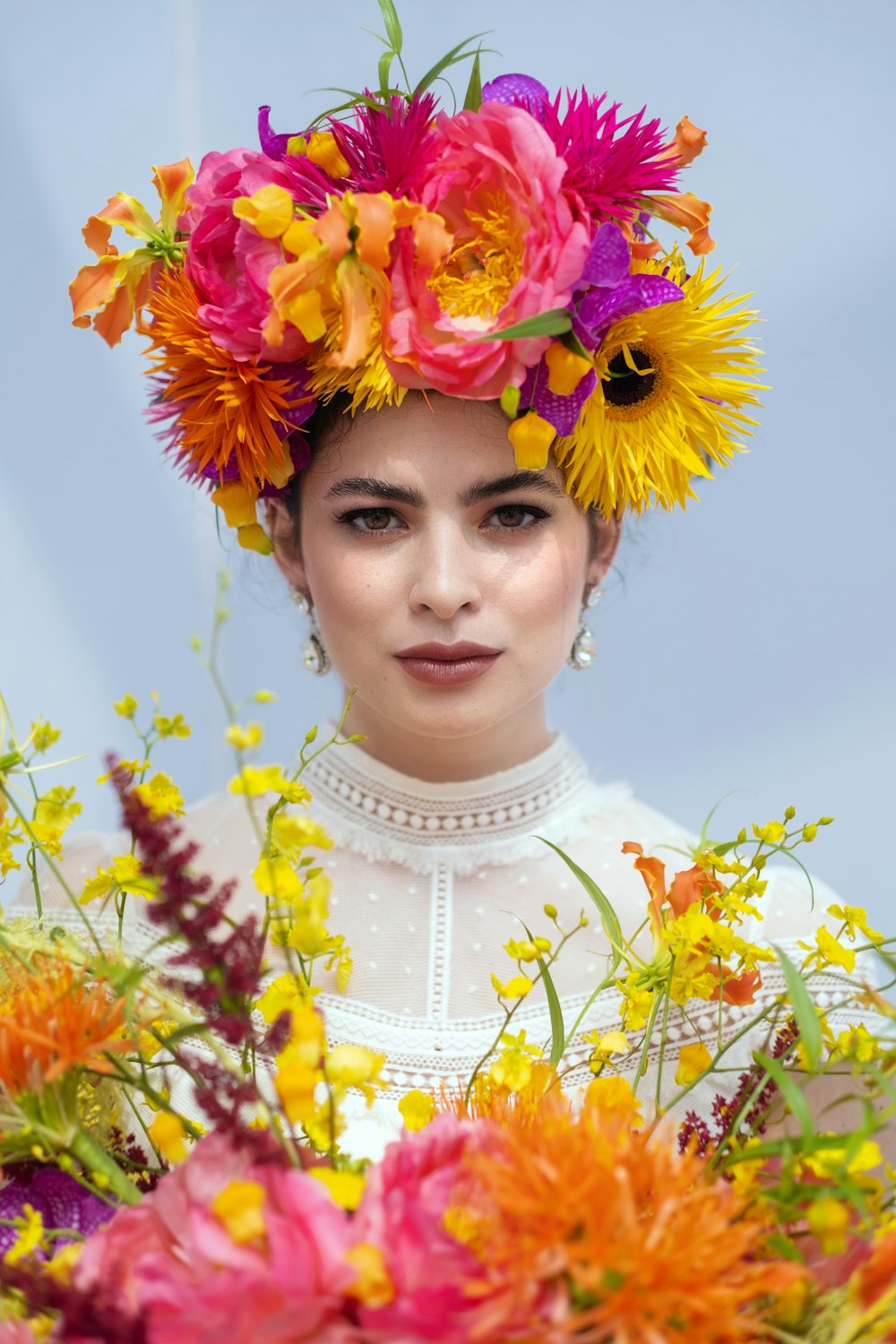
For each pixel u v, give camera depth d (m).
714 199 1.95
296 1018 0.67
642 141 1.02
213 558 2.15
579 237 0.92
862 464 2.01
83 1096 0.83
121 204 1.10
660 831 1.33
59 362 2.11
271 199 0.96
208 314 1.04
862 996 0.82
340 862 1.26
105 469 2.13
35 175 2.06
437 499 1.08
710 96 1.94
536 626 1.12
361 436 1.08
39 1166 0.82
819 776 2.05
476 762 1.26
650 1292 0.58
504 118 0.95
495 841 1.27
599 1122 0.68
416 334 0.98
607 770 2.11
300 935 0.75
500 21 1.96
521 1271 0.58
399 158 1.01
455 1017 1.19
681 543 2.08
